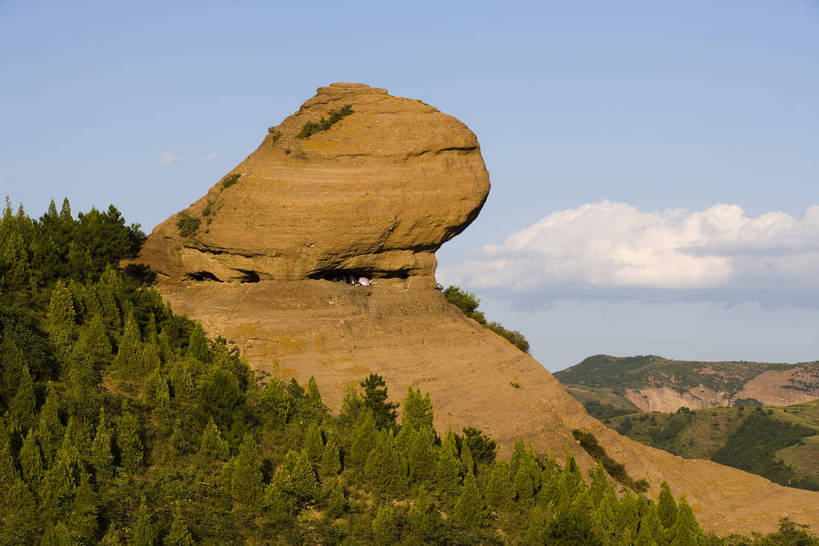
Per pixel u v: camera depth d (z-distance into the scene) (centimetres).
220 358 5538
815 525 6041
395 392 5941
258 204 6519
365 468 4906
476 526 4781
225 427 4941
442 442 5347
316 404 5469
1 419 4275
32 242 5947
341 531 4450
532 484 5241
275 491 4484
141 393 5066
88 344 5272
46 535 3812
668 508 5538
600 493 5469
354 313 6438
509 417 6194
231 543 4225
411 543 4503
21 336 4850
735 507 6331
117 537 3953
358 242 6550
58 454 4206
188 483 4466
